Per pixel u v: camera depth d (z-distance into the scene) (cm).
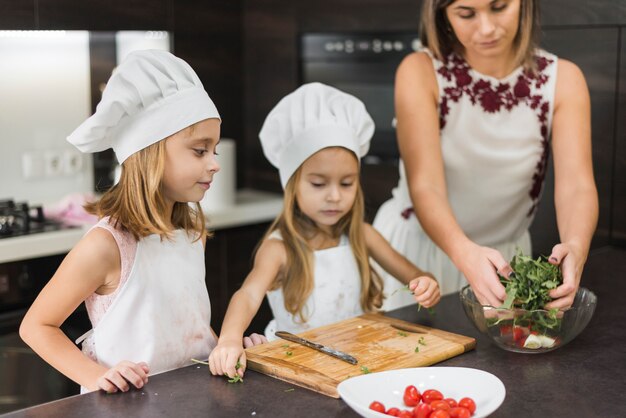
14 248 278
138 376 142
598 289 202
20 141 336
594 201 192
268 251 195
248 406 135
